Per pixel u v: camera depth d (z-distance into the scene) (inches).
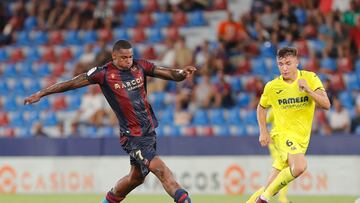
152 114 814.5
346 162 1344.7
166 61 1787.6
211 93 1683.1
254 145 1365.7
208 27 1937.7
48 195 1359.5
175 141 1390.3
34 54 1959.9
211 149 1380.4
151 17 1975.9
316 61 1740.9
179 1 1995.6
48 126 1764.3
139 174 833.5
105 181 1403.8
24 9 2041.1
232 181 1371.8
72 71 1889.8
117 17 1984.5
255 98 1662.2
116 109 804.0
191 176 1385.3
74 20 1989.4
